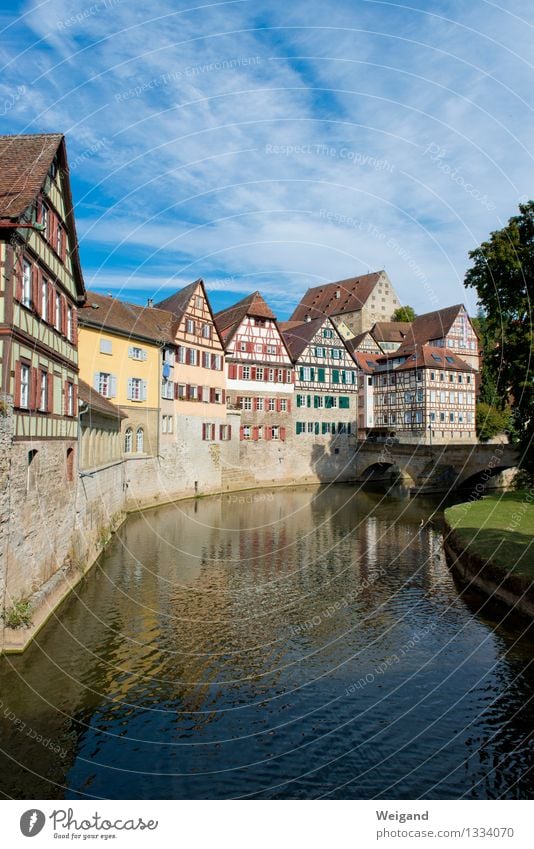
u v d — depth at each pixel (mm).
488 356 25016
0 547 11008
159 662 11969
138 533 25500
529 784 8117
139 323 34250
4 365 11570
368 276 74125
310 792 7914
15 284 11992
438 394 52094
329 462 51844
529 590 13992
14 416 11797
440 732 9461
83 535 18719
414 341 60656
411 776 8312
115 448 27500
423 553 22438
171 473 36312
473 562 17391
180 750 8867
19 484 12141
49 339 15008
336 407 52688
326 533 26656
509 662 12039
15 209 11727
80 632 13422
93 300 30547
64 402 16641
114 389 30500
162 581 17953
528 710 10117
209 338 40812
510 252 23156
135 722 9625
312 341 51375
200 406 39688
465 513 25328
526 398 23172
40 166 13289
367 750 8938
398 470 55875
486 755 8820
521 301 23516
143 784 8023
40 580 13781
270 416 47906
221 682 11180
